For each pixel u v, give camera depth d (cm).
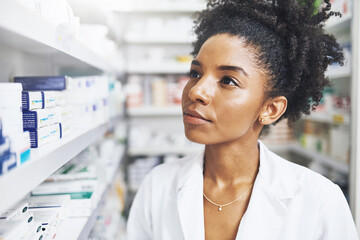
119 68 219
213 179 94
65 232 91
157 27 283
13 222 67
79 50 91
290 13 87
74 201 104
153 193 103
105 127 146
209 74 78
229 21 87
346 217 86
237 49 77
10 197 48
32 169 56
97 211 120
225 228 89
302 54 86
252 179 92
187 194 93
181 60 299
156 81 296
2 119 52
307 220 86
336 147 235
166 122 344
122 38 270
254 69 79
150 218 105
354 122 175
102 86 139
